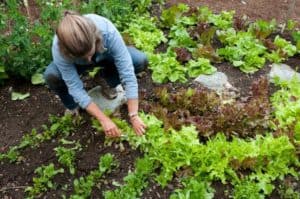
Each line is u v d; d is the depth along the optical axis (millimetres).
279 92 2545
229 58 2822
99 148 2271
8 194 2117
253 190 2025
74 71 1951
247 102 2527
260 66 2773
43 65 2623
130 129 2283
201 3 3418
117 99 2486
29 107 2535
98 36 1754
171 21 3076
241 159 2135
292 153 2178
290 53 2885
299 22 3279
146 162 2127
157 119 2314
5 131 2408
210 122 2297
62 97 2299
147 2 3232
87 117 2428
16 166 2227
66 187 2115
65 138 2332
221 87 2637
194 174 2123
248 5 3443
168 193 2072
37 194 2098
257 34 2965
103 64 2244
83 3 2867
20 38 2479
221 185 2098
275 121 2355
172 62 2680
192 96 2447
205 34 2914
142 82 2664
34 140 2326
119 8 2959
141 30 3004
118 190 2061
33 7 3219
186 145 2162
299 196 2051
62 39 1681
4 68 2598
